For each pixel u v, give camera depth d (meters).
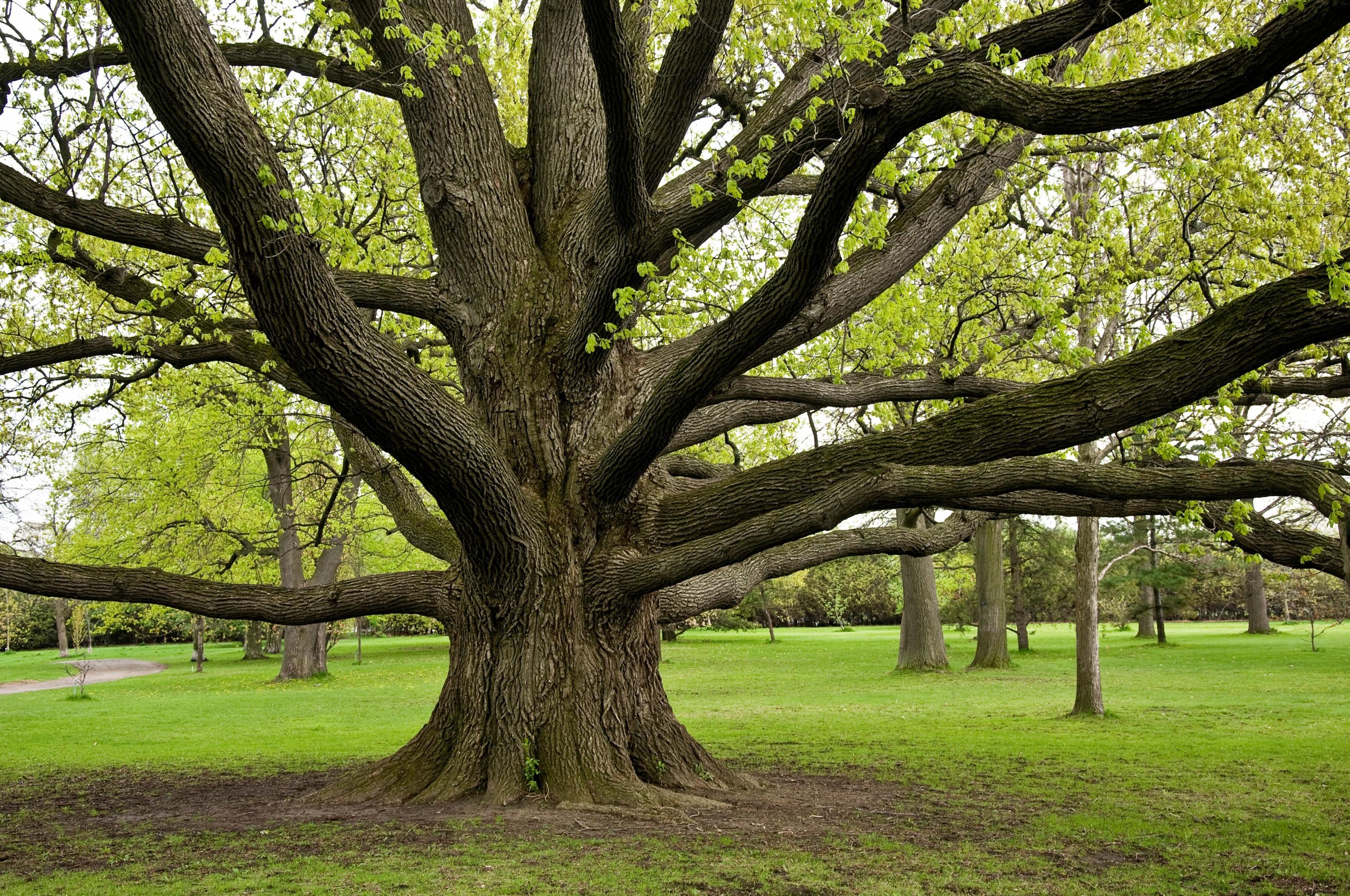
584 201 8.27
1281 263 8.30
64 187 7.71
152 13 4.59
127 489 23.64
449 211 7.78
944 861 5.90
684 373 6.04
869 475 6.18
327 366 5.61
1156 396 5.38
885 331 8.22
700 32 5.96
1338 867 5.88
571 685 7.39
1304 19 3.73
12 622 56.03
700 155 9.38
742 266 7.42
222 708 19.08
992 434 6.20
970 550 37.22
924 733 13.04
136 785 9.48
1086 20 5.54
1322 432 7.54
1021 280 9.22
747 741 12.41
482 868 5.55
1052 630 50.25
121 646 62.53
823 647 39.84
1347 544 4.75
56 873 5.74
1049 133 4.47
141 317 9.66
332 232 5.62
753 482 7.36
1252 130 8.48
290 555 26.12
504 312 7.88
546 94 8.45
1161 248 9.77
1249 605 38.12
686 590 8.36
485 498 6.62
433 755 7.77
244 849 6.24
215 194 4.98
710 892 5.12
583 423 7.84
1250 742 11.62
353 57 5.80
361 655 39.66
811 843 6.28
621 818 6.80
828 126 5.94
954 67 4.55
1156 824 7.14
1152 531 31.12
